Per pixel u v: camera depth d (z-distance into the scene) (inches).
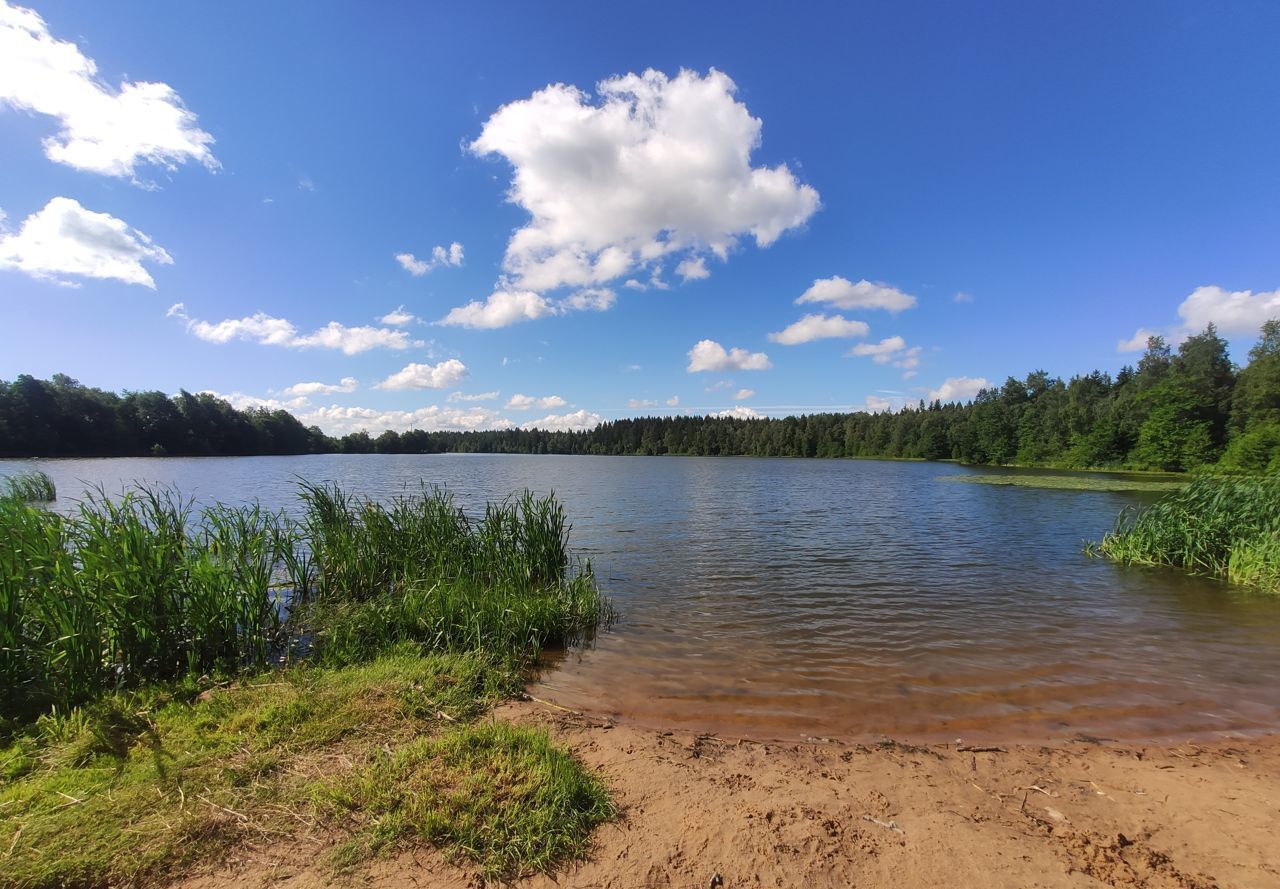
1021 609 399.9
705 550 638.5
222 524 337.1
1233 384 2352.4
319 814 139.1
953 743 202.8
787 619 374.9
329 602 339.3
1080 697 249.0
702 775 172.1
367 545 390.6
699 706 237.5
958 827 145.4
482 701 220.5
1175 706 239.3
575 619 349.4
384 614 295.9
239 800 144.5
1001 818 150.3
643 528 812.0
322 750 171.2
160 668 239.9
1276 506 526.3
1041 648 316.2
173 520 315.3
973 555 610.9
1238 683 265.1
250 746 172.1
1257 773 178.1
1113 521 890.7
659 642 326.3
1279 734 211.9
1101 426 2576.3
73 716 189.3
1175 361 2714.1
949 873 126.6
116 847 126.0
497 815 138.6
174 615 244.4
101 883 116.9
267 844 129.0
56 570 219.1
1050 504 1147.9
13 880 115.1
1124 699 246.8
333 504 450.6
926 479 2009.1
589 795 153.2
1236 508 542.9
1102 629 352.2
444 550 405.1
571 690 253.1
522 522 471.5
